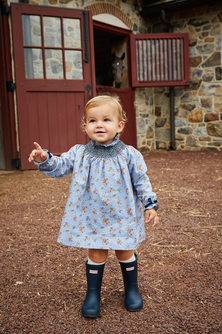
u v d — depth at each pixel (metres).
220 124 7.71
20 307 1.68
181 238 2.54
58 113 5.86
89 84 6.05
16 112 5.72
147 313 1.60
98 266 1.63
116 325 1.52
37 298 1.77
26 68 5.61
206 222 2.87
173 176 4.82
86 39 5.94
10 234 2.73
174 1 7.54
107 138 1.54
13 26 5.38
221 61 7.55
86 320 1.57
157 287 1.84
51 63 5.76
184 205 3.38
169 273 2.00
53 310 1.66
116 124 1.57
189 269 2.04
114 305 1.70
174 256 2.23
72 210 1.58
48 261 2.21
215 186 4.12
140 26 8.12
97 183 1.55
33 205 3.54
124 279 1.70
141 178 1.63
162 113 8.54
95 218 1.55
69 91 5.89
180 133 8.31
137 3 7.96
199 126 8.01
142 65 7.85
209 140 7.91
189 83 7.95
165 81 7.86
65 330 1.49
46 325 1.53
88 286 1.65
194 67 7.92
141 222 1.67
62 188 4.26
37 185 4.45
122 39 7.98
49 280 1.96
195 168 5.40
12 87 5.58
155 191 3.97
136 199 1.67
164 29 8.30
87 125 1.58
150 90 8.50
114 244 1.51
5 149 5.82
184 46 7.79
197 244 2.42
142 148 8.30
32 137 5.69
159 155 7.38
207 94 7.81
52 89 5.75
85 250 2.39
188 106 8.12
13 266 2.14
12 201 3.72
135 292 1.68
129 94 7.86
